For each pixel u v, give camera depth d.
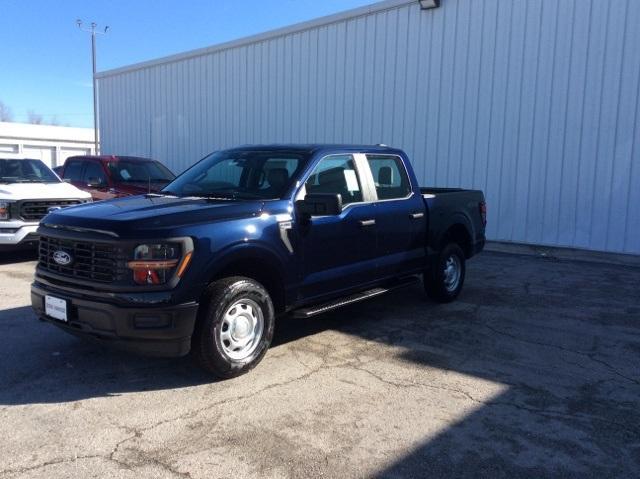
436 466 3.29
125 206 4.73
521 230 11.21
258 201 4.82
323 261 5.24
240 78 15.78
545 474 3.23
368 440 3.58
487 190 11.57
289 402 4.12
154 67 18.36
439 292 6.91
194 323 4.18
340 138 13.70
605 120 10.09
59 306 4.36
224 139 16.48
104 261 4.16
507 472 3.24
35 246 9.34
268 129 15.25
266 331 4.66
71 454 3.36
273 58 14.88
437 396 4.26
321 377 4.60
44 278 4.60
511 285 8.12
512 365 4.93
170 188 5.68
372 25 12.84
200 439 3.56
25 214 9.11
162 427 3.72
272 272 4.79
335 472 3.21
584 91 10.27
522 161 11.08
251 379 4.53
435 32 11.92
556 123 10.62
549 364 4.97
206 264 4.21
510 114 11.14
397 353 5.20
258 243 4.58
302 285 5.05
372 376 4.63
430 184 12.35
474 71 11.49
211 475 3.16
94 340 4.25
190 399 4.15
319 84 13.96
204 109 16.94
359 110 13.27
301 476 3.16
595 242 10.38
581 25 10.18
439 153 12.13
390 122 12.79
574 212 10.57
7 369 4.68
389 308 6.82
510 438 3.64
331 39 13.60
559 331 5.93
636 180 9.87
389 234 6.01
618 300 7.25
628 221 10.00
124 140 19.97
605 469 3.29
